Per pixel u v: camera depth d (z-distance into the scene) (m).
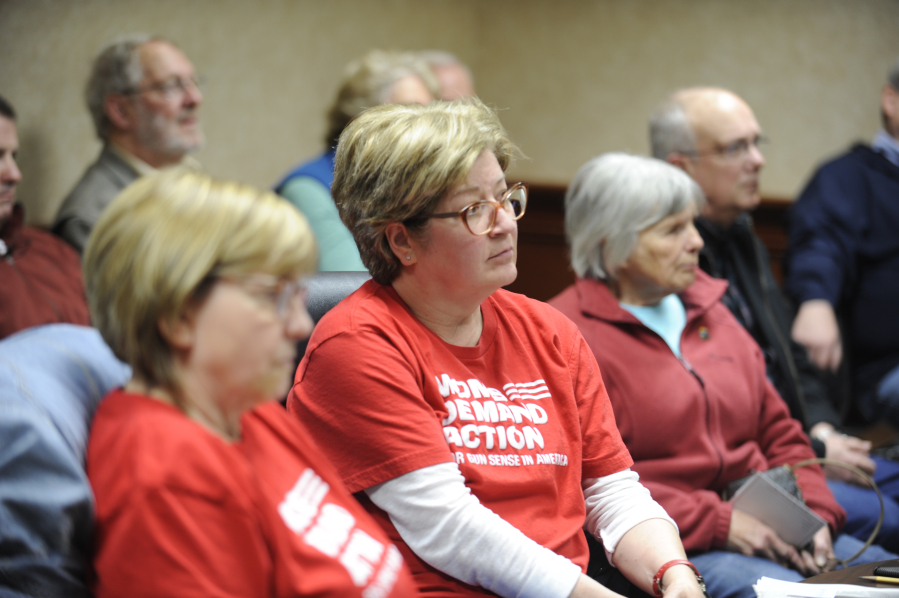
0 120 3.00
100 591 1.13
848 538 2.79
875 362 4.41
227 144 5.37
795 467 2.69
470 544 1.64
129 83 3.76
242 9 5.38
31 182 4.47
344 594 1.22
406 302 1.86
